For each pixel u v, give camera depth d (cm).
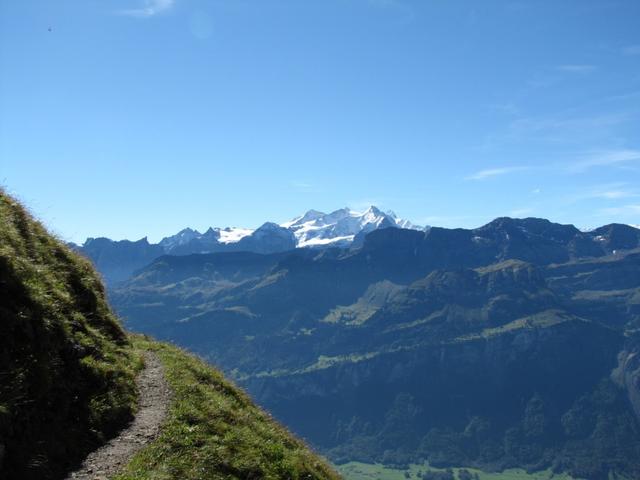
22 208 2831
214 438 2352
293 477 2473
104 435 2095
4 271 2117
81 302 2834
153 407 2470
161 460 2016
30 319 2055
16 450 1673
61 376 2112
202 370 3288
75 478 1755
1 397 1700
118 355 2773
